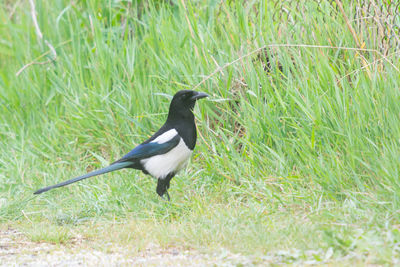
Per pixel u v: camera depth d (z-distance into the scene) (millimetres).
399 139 9547
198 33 13062
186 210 9852
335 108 10664
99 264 7316
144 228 8938
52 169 12406
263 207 9383
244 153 11180
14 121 14547
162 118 12680
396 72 10711
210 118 12438
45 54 15398
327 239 7379
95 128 13297
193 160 11867
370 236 7297
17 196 11195
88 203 10430
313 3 12742
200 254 7641
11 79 15562
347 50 11797
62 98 14594
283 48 12078
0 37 17625
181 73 12977
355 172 9742
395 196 8727
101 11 15422
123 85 13625
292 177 10117
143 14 15242
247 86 12125
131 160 10508
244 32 12867
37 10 16562
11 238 8930
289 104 11414
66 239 8703
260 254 7344
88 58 14977
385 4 11789
